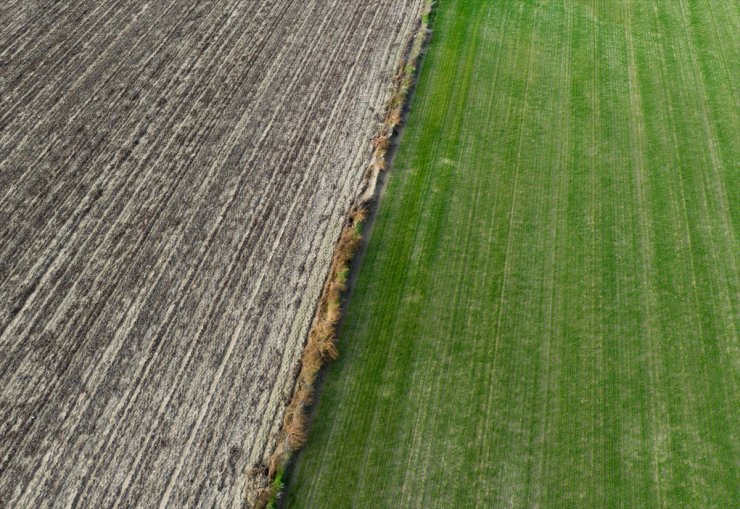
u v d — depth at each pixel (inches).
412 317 516.1
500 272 544.4
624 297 526.0
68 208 605.0
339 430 457.4
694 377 478.3
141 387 480.4
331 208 597.0
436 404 468.8
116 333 512.4
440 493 429.7
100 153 653.9
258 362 492.4
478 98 692.1
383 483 433.7
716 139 642.8
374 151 645.3
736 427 454.0
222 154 647.8
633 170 619.8
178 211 598.5
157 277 548.4
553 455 444.5
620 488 430.3
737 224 571.2
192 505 424.8
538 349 497.7
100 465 443.8
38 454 449.4
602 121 665.0
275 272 550.0
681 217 579.8
